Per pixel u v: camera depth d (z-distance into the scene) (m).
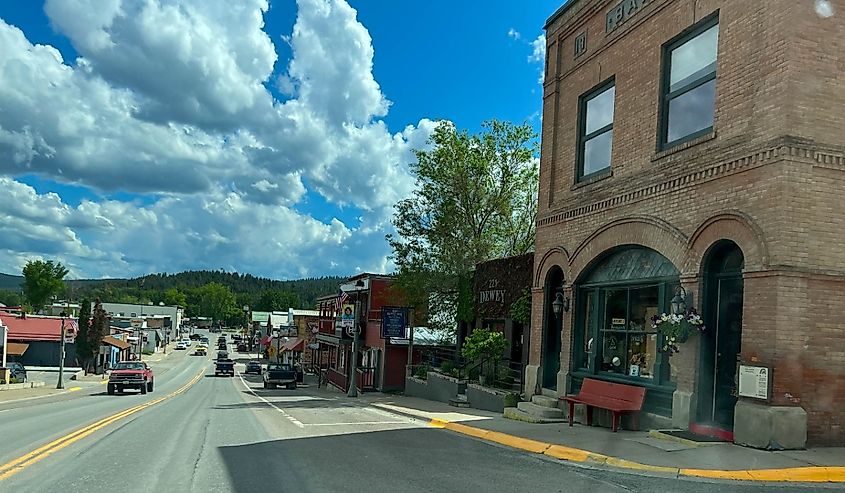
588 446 10.74
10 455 10.27
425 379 29.55
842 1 10.34
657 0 13.53
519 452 10.99
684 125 12.65
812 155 9.95
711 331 11.38
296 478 8.38
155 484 7.99
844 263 9.94
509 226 32.47
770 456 9.20
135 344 93.94
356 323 32.38
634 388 12.83
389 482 8.22
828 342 9.79
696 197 11.70
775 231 9.84
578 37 16.77
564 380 15.77
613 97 15.27
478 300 24.95
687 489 7.88
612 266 14.72
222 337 172.12
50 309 109.06
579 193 15.97
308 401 27.55
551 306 17.36
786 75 10.02
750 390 9.93
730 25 11.33
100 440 12.19
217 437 12.71
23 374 42.53
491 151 32.22
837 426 9.77
